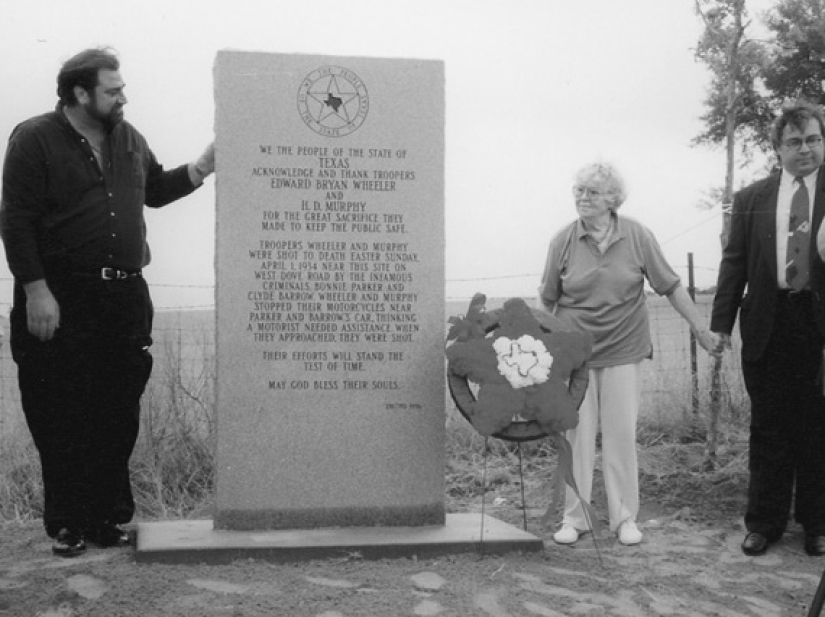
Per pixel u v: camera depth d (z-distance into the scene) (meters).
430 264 5.66
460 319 5.50
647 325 5.74
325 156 5.61
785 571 5.38
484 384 5.38
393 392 5.62
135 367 5.30
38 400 5.18
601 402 5.71
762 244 5.61
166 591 4.76
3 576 4.94
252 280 5.55
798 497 5.69
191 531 5.47
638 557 5.47
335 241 5.61
